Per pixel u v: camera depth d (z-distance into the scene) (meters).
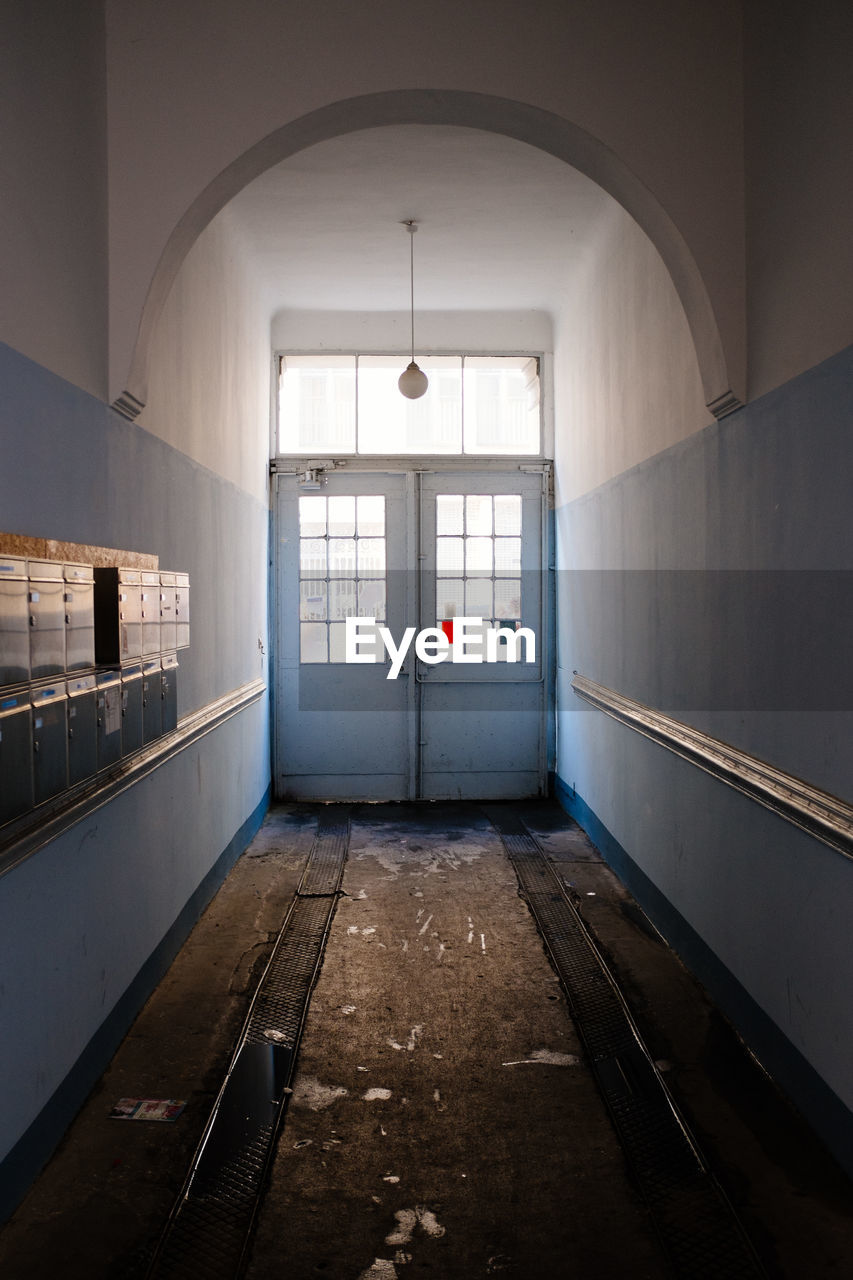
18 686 2.33
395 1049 3.31
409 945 4.29
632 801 4.99
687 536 3.96
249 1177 2.56
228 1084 3.05
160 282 3.34
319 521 7.29
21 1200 2.43
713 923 3.66
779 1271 2.19
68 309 2.79
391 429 7.33
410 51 3.32
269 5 3.29
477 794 7.40
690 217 3.33
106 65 3.24
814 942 2.73
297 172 4.74
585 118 3.34
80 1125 2.79
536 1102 2.96
